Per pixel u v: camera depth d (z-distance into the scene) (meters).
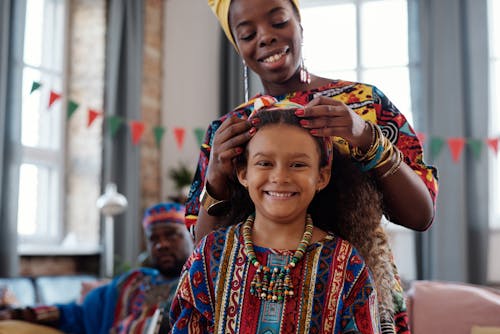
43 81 6.05
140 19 6.31
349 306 0.98
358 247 1.12
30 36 6.02
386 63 6.50
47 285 4.72
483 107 6.03
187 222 1.33
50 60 6.16
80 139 6.14
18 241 5.19
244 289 1.00
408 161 1.22
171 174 6.61
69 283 4.89
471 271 5.96
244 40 1.28
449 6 6.15
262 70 1.28
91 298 3.00
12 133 5.05
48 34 6.18
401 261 6.15
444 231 5.94
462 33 6.19
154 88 6.68
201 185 1.32
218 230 1.07
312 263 1.00
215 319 0.99
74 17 6.32
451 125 6.03
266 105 1.07
